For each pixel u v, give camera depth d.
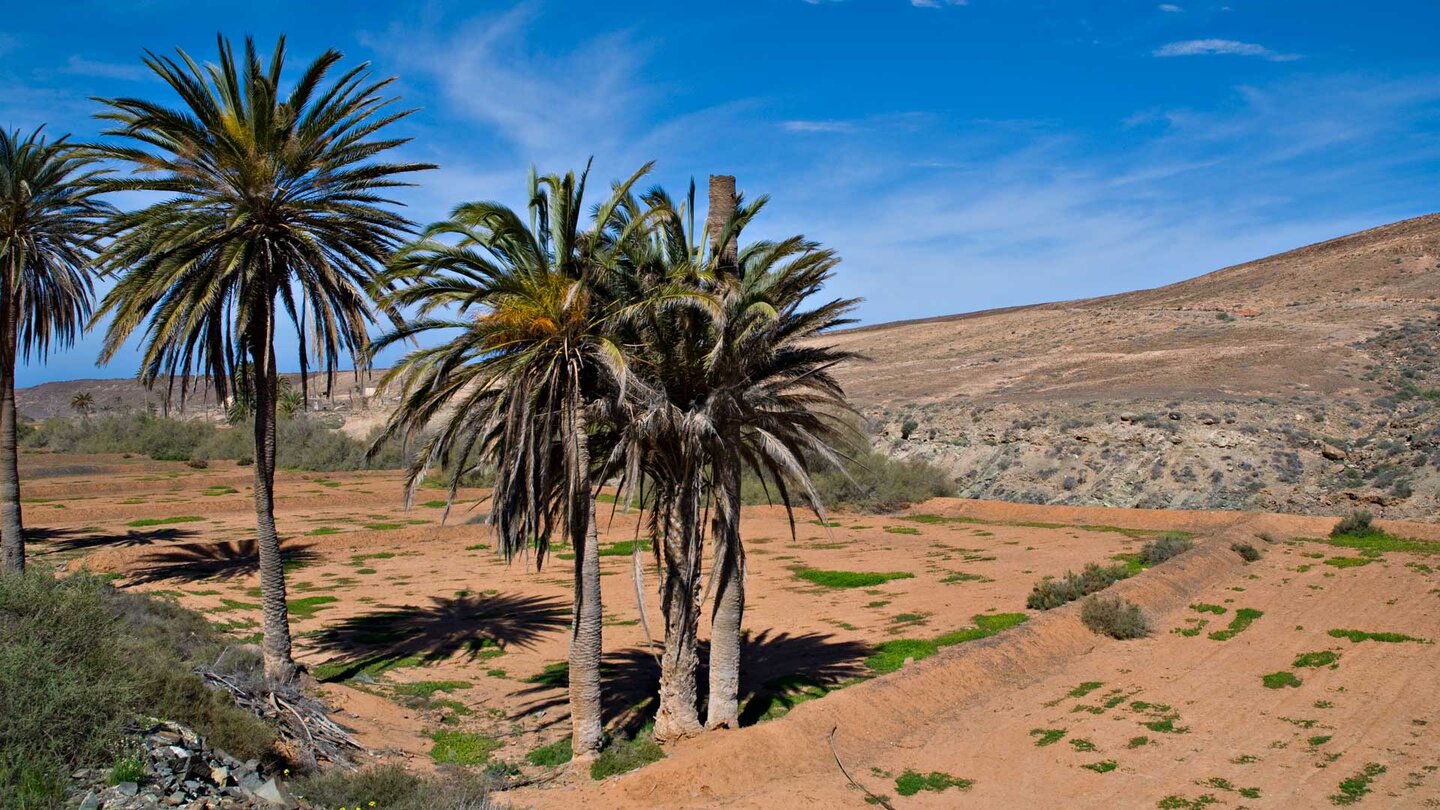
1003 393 73.00
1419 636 22.11
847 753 16.95
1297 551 33.22
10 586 13.11
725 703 17.86
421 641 26.66
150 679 13.74
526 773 16.80
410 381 15.95
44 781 10.55
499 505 16.30
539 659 24.95
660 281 16.94
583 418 16.45
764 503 54.38
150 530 43.03
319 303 20.05
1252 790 14.70
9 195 24.89
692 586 17.75
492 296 15.88
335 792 13.76
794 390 20.09
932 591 31.48
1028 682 20.95
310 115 19.53
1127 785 15.14
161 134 18.94
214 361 19.94
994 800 14.83
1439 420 48.22
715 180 18.61
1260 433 50.84
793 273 17.31
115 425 77.69
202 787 11.91
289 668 20.41
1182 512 42.97
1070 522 46.28
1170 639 23.47
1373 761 15.52
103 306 18.98
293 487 61.03
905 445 64.44
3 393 25.98
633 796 15.16
